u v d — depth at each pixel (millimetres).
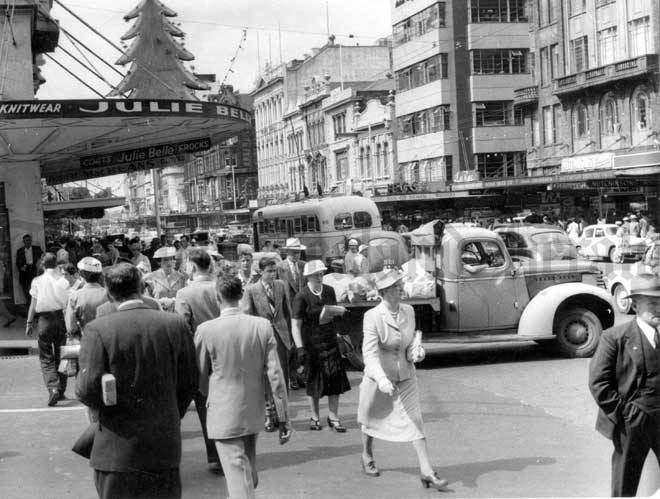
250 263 11930
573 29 48906
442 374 12766
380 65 86438
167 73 20781
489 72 58312
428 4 59125
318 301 8969
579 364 13031
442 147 58031
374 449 8219
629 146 44062
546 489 6559
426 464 6770
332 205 29797
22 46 20344
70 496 6684
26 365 14352
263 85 92500
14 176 21344
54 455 8102
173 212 96750
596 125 46906
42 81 30484
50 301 10719
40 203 21656
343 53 85125
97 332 4637
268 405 6637
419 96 61250
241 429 5801
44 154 21109
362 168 69500
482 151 58125
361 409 7129
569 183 41875
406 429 6887
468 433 8734
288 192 87000
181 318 4934
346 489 6793
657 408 5273
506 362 13648
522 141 58594
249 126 20109
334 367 8961
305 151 80688
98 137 19875
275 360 5980
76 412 10234
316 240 30344
